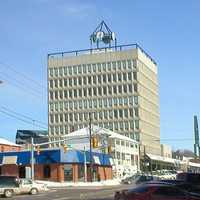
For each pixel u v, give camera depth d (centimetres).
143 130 15800
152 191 2342
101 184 7881
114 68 15862
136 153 13312
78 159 8731
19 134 15925
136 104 15588
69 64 16238
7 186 5028
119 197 2467
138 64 15800
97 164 9369
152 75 17475
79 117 15950
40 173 8631
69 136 11612
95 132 10781
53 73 16375
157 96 18062
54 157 8581
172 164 16625
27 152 8788
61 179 8544
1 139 10538
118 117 15675
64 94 16200
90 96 15950
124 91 15725
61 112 16112
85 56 16138
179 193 2327
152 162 14850
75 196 4419
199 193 2712
